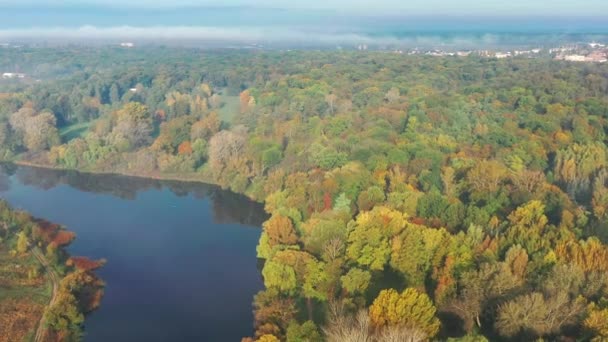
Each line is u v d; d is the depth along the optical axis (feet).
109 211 520.83
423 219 379.96
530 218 345.92
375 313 245.24
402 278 313.32
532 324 237.04
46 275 360.69
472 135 550.77
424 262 316.19
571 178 436.35
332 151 502.38
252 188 563.89
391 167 471.62
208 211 523.29
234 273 385.91
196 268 394.32
